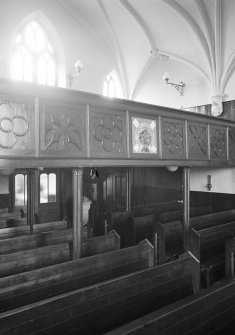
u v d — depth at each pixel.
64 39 15.38
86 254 6.86
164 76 14.16
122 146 7.30
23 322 3.54
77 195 6.70
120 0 13.97
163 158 8.29
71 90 6.14
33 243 7.17
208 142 9.88
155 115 8.12
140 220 9.98
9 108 5.40
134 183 16.95
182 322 3.77
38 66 15.23
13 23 13.67
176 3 13.12
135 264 6.44
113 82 17.89
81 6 15.25
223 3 12.56
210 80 14.18
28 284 4.80
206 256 9.16
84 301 4.14
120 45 16.62
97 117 6.79
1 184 14.03
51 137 5.98
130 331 3.25
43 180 14.67
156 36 15.27
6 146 5.35
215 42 13.39
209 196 14.59
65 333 3.94
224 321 4.34
